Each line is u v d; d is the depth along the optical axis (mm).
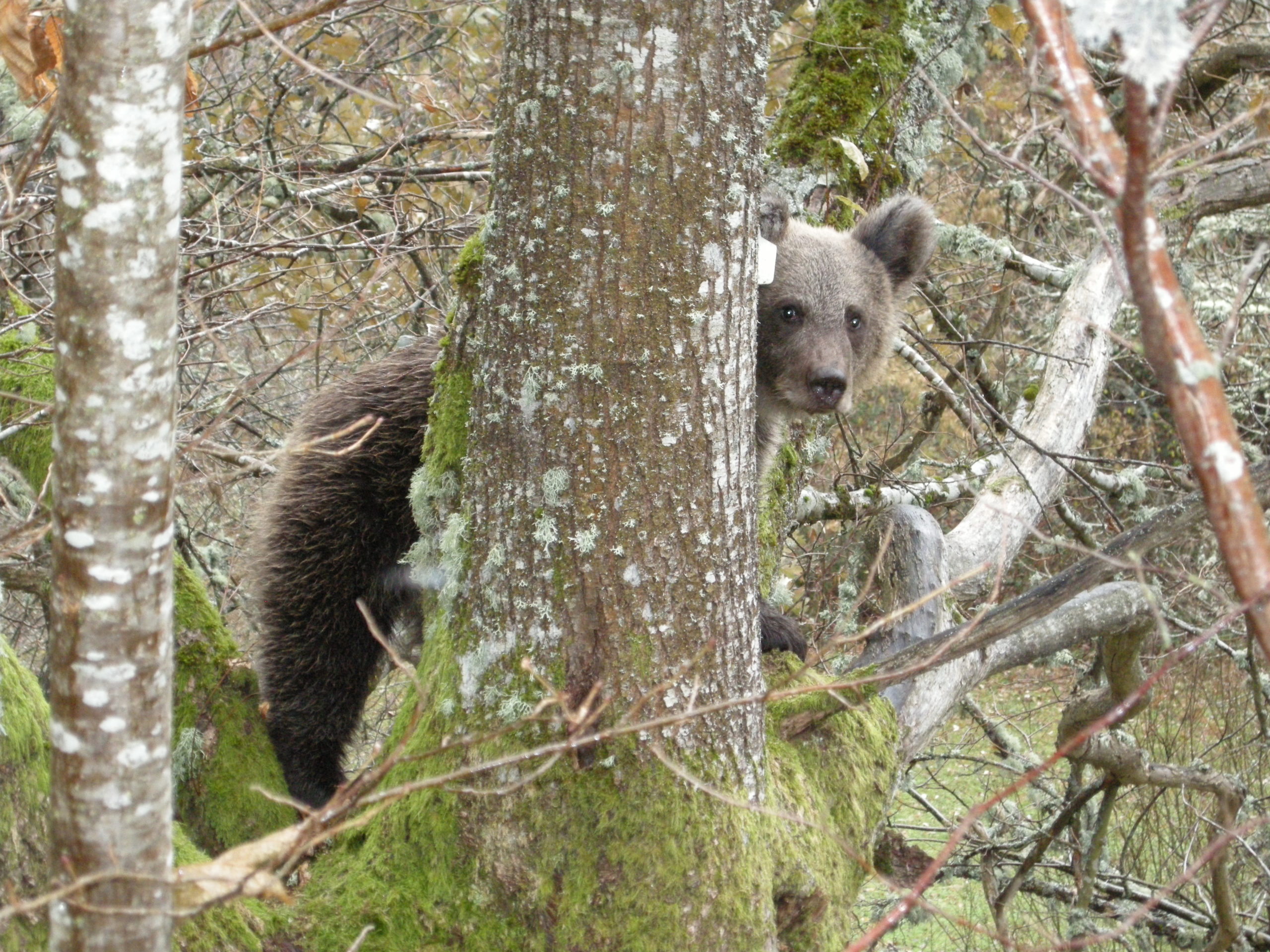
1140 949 8555
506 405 4355
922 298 11617
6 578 5191
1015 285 12906
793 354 7613
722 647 4418
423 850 4465
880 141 8805
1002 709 13891
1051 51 2143
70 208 2508
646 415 4223
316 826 2830
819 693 5418
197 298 7441
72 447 2572
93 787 2656
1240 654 10000
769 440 7797
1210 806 9516
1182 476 10102
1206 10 2717
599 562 4262
